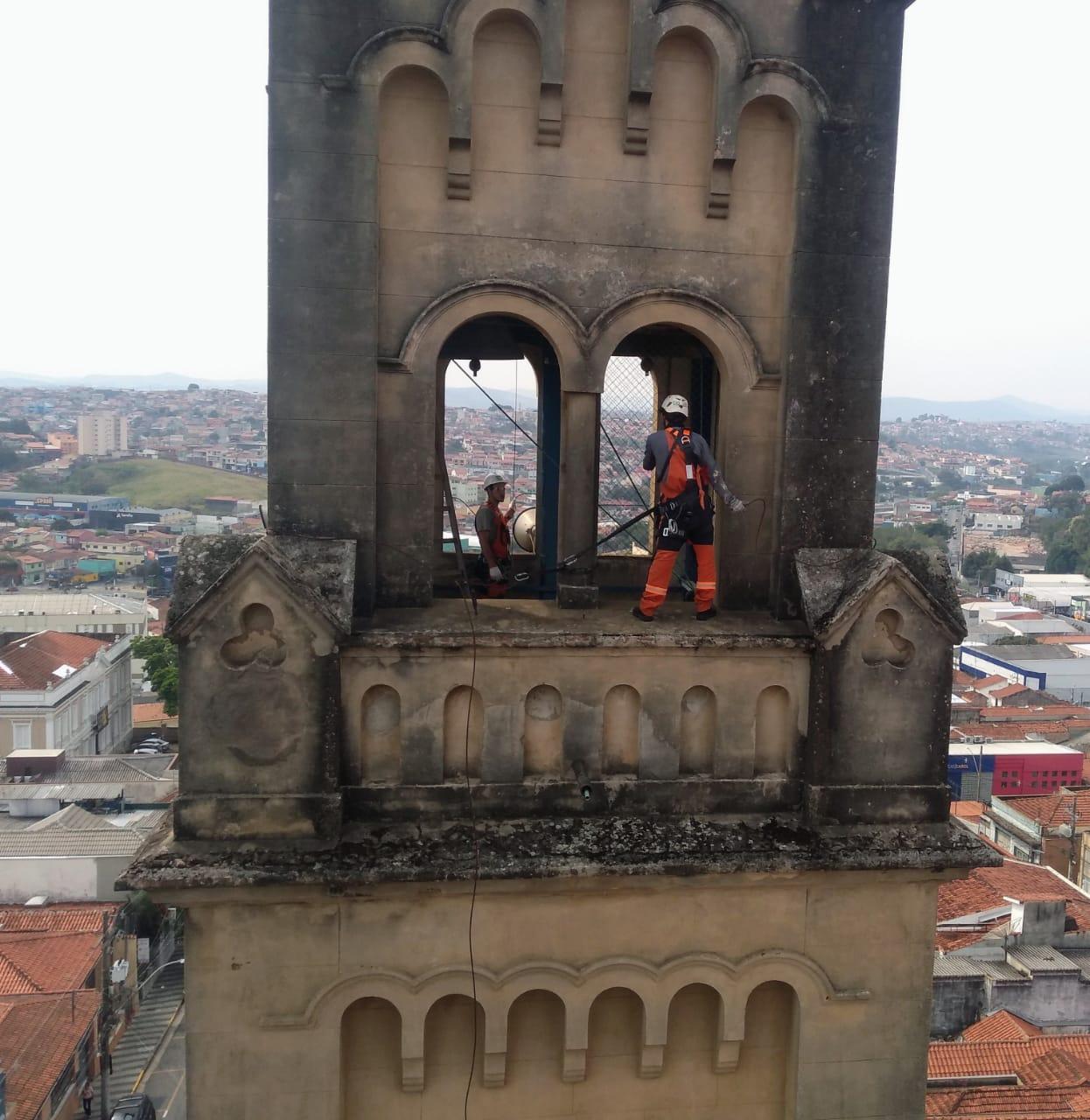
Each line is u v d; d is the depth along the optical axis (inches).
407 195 409.7
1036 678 4397.1
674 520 424.5
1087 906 2014.0
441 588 531.5
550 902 402.9
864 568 421.1
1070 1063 1482.5
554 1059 418.9
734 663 414.3
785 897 416.5
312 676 382.0
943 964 1847.9
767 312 435.2
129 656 4025.6
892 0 420.8
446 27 396.2
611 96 416.8
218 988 389.1
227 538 404.8
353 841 386.9
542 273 419.5
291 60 390.9
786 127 427.2
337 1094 397.1
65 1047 1653.5
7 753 3176.7
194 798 380.8
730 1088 432.8
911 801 419.5
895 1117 430.3
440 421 505.4
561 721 407.5
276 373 402.3
